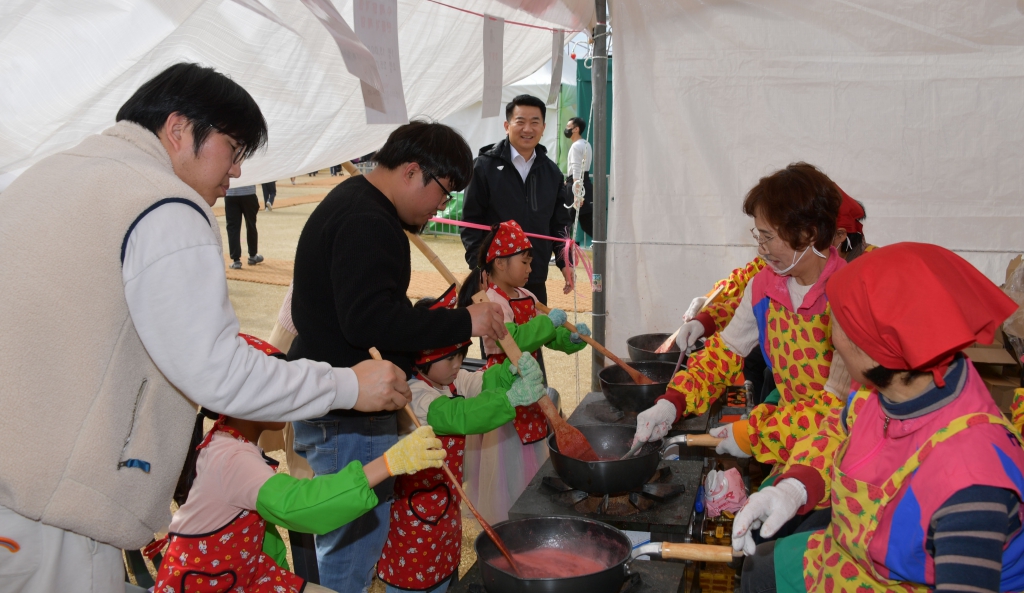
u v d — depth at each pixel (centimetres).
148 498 134
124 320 128
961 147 318
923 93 318
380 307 184
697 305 292
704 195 347
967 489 109
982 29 307
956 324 105
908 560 120
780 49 328
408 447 142
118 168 129
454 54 313
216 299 132
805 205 181
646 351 278
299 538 186
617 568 134
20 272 121
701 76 337
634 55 340
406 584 227
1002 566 117
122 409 128
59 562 129
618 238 359
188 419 142
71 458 123
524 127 380
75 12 162
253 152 150
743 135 338
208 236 133
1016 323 246
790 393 209
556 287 773
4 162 188
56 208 124
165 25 174
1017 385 238
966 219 323
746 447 198
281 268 874
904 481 121
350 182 201
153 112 137
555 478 188
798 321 200
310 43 233
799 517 184
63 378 122
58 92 175
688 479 190
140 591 170
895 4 312
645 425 198
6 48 164
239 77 232
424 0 274
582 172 423
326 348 200
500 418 194
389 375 158
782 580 159
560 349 277
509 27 330
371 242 186
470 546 288
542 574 148
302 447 213
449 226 1166
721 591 202
